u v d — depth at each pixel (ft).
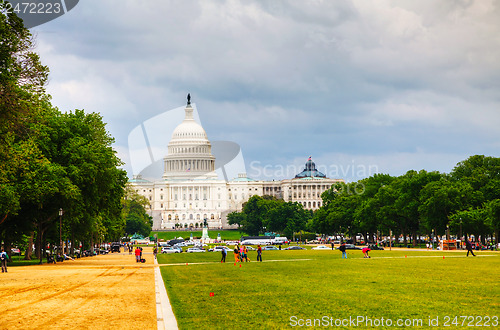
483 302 134.00
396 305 130.31
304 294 151.74
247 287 171.73
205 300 142.51
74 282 190.90
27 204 318.65
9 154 226.58
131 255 531.09
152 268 280.10
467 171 651.66
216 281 194.90
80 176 320.29
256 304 134.51
